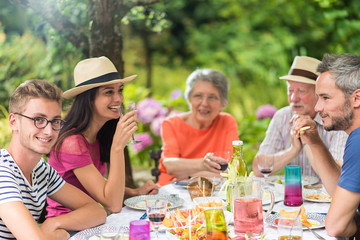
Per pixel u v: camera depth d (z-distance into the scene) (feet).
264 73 26.68
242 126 19.52
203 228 6.16
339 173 8.18
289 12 26.13
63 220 6.96
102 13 11.78
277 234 6.06
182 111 20.56
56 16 12.43
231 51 29.53
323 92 6.92
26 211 6.25
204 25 30.89
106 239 5.59
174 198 8.50
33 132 6.49
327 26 23.90
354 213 6.66
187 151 12.44
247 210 6.30
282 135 11.84
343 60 6.80
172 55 31.71
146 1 12.50
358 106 6.74
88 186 8.33
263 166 8.69
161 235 6.59
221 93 12.17
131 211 8.15
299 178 8.10
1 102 15.66
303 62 10.89
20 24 17.88
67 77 14.61
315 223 6.94
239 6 29.22
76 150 8.42
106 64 8.96
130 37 29.37
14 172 6.55
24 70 16.15
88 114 8.82
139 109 19.58
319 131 10.96
